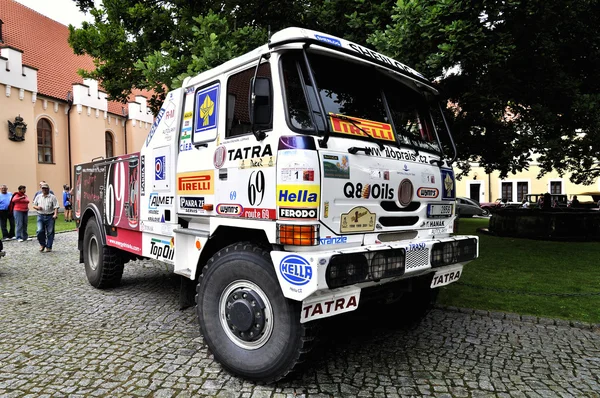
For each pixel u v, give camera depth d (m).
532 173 34.53
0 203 12.95
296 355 3.11
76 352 4.03
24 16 26.31
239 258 3.40
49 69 25.00
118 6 9.98
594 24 8.45
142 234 5.19
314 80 3.18
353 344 4.26
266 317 3.27
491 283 6.72
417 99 4.36
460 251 3.99
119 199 5.70
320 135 3.15
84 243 6.85
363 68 3.79
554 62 8.25
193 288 4.36
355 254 2.99
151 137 4.92
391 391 3.27
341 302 3.13
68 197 18.61
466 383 3.43
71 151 24.81
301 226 2.99
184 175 4.32
